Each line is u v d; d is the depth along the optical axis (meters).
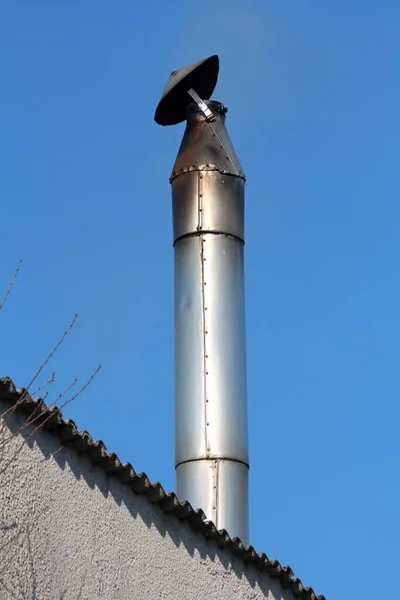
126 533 9.15
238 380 13.41
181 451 13.11
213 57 14.85
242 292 13.95
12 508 8.05
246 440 13.25
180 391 13.37
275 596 10.84
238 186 14.37
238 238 14.14
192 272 13.84
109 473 9.12
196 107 14.77
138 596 9.07
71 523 8.58
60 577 8.34
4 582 7.85
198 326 13.55
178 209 14.22
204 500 12.77
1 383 8.02
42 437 8.49
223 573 10.20
